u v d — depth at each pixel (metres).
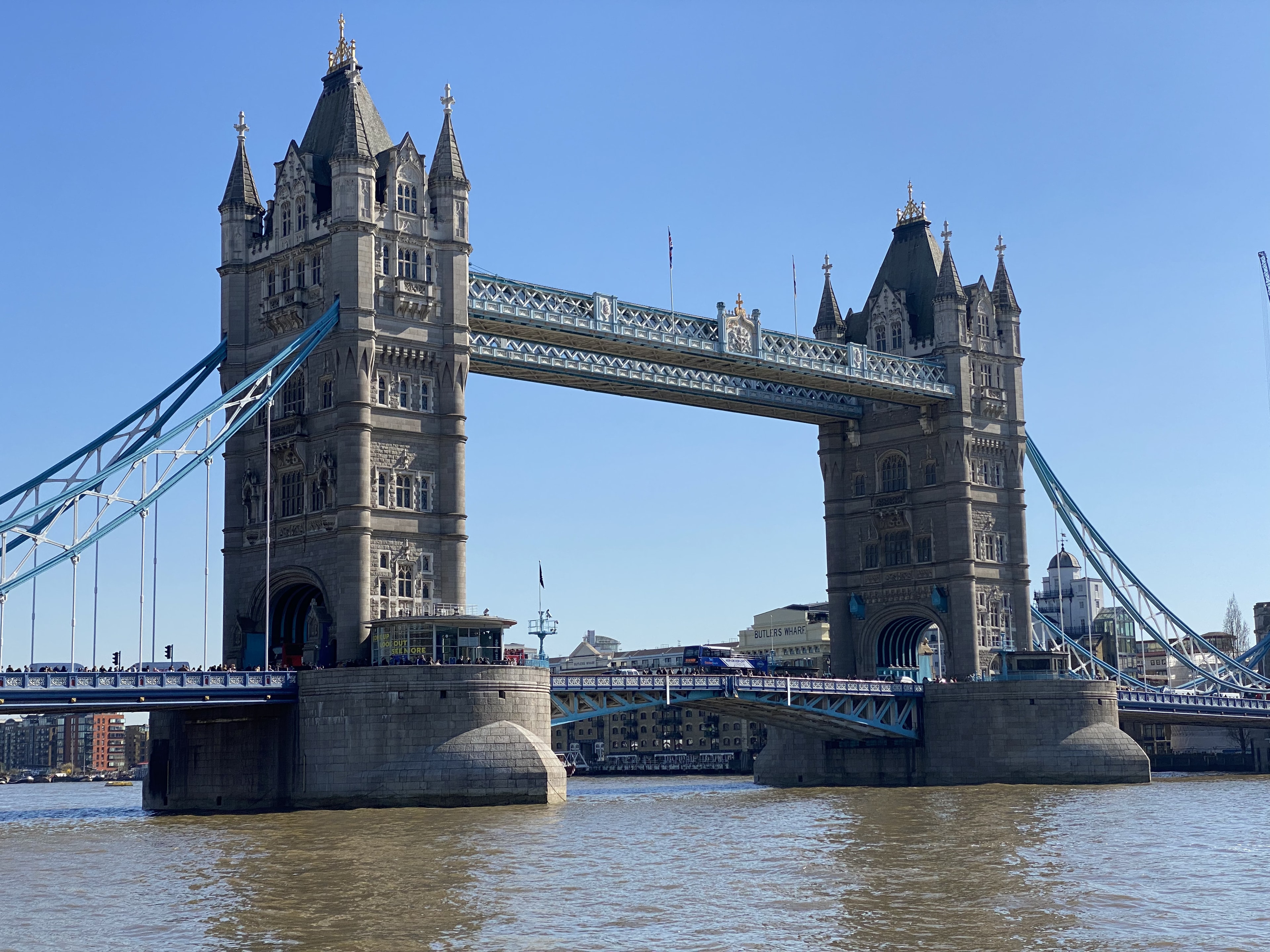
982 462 149.12
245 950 46.78
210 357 113.12
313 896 56.62
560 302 118.06
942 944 47.28
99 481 95.38
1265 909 53.41
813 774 148.00
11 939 49.25
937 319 148.12
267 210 114.75
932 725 139.50
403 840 75.44
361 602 103.25
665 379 132.38
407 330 108.38
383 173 109.94
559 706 112.38
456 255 111.38
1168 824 86.56
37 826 95.00
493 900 55.59
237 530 112.88
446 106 113.31
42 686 88.06
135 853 72.62
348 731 96.75
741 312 130.00
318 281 109.25
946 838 77.88
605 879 60.94
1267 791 120.56
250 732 103.44
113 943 48.25
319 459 106.94
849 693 133.62
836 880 60.78
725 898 56.00
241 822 89.38
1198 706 157.38
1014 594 149.62
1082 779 133.00
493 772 95.88
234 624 112.12
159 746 113.44
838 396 150.88
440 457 109.19
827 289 158.25
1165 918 51.66
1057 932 49.12
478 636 101.38
